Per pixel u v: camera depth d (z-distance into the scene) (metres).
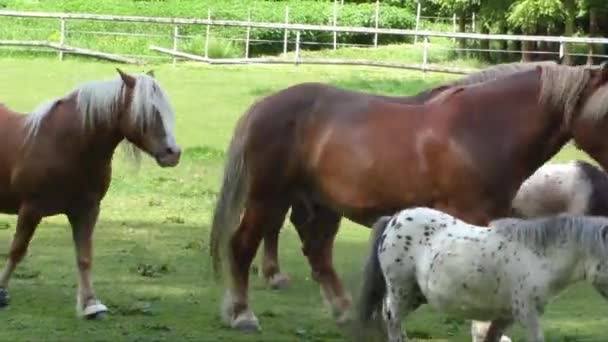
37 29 41.25
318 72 34.59
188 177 20.08
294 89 10.54
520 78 9.69
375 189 9.84
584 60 38.78
